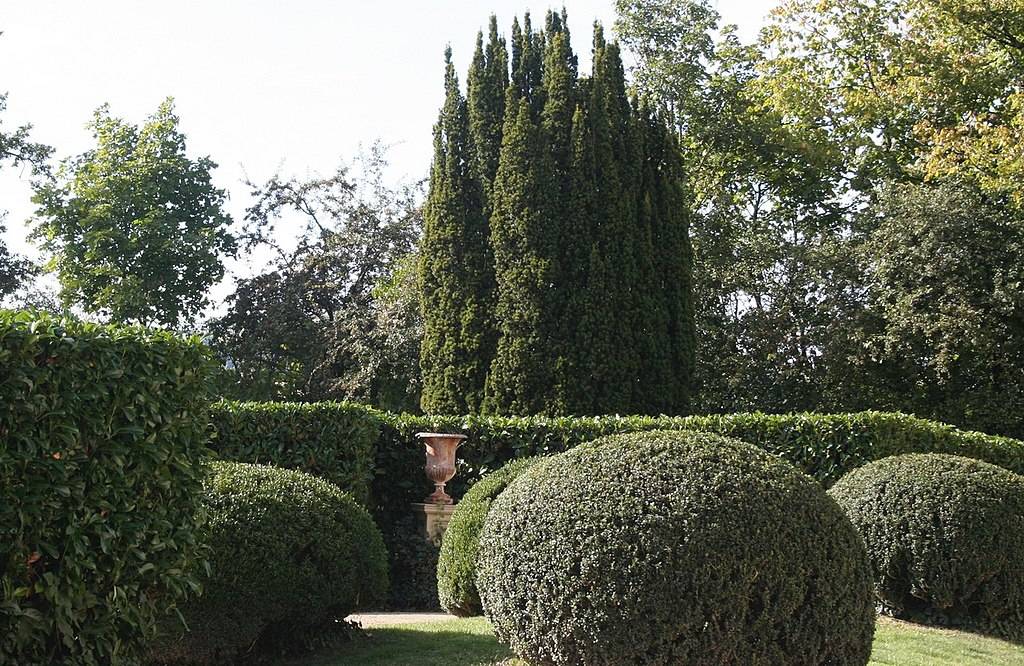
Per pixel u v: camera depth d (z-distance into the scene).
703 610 5.07
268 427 10.90
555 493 5.55
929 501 8.95
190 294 23.98
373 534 7.60
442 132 16.30
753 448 5.87
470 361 15.58
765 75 22.11
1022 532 8.81
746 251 20.11
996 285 18.36
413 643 7.47
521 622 5.52
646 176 16.44
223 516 6.58
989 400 19.34
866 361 19.67
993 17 19.69
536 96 15.97
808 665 5.20
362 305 22.44
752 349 20.27
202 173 24.64
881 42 20.81
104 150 24.41
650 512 5.25
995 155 16.67
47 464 4.54
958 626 8.89
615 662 5.14
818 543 5.31
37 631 4.57
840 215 23.48
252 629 6.65
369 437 11.49
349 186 23.64
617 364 15.12
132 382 5.06
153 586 5.29
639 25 22.39
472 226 15.90
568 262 15.24
